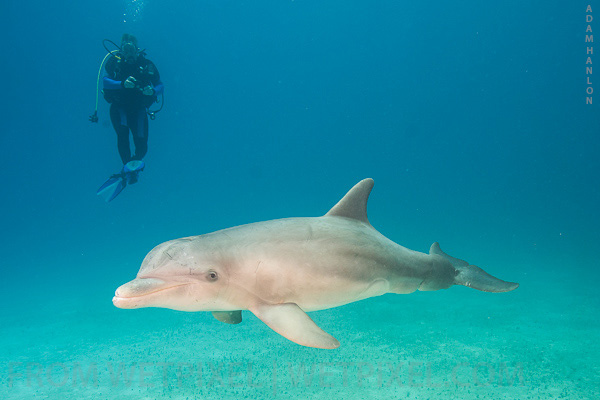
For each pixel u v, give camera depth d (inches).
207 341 356.5
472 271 176.9
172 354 326.6
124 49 387.2
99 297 614.5
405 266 148.6
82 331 424.8
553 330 344.2
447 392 231.1
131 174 387.2
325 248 128.7
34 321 487.8
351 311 428.8
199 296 116.9
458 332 346.6
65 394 258.4
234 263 120.0
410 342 323.3
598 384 236.7
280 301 121.3
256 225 133.2
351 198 150.2
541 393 227.5
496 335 335.9
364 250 135.9
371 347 313.9
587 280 554.6
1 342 402.9
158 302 112.9
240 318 133.1
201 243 124.5
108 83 378.0
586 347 298.8
